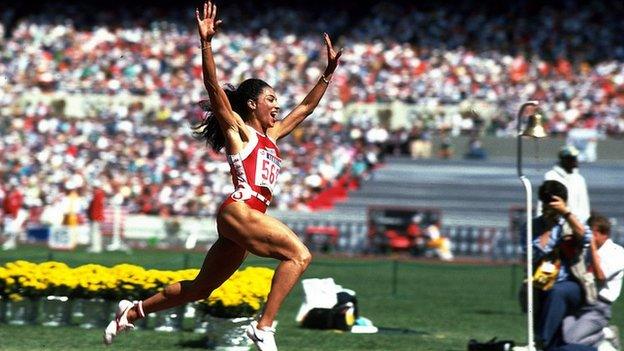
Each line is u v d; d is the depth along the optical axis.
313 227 131.88
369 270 104.31
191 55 193.38
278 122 33.62
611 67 183.00
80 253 112.50
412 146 163.88
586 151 160.25
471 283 93.31
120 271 51.69
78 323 53.28
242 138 31.33
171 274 51.44
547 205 43.22
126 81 184.88
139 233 135.25
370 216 126.81
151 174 152.75
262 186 31.23
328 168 151.38
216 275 32.03
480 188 151.62
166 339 48.41
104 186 148.00
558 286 42.91
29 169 157.25
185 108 176.38
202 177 151.62
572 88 175.00
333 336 52.22
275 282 30.34
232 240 31.09
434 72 181.25
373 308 69.38
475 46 193.00
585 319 43.03
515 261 122.38
